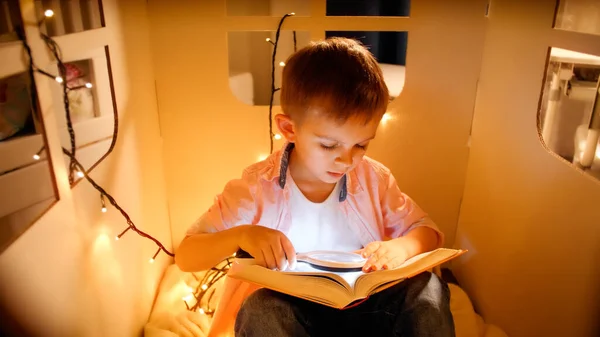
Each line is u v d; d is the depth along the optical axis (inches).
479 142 55.7
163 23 53.5
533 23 44.0
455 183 60.4
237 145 58.5
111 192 42.3
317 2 52.8
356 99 34.9
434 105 56.9
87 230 36.0
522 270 45.1
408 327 33.8
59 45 33.2
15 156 29.5
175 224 62.2
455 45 54.7
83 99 44.8
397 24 53.8
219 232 40.8
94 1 41.0
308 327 34.6
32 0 29.5
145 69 52.6
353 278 34.4
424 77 55.9
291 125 39.1
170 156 58.8
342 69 35.7
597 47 34.6
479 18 53.8
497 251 50.4
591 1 40.6
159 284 57.6
